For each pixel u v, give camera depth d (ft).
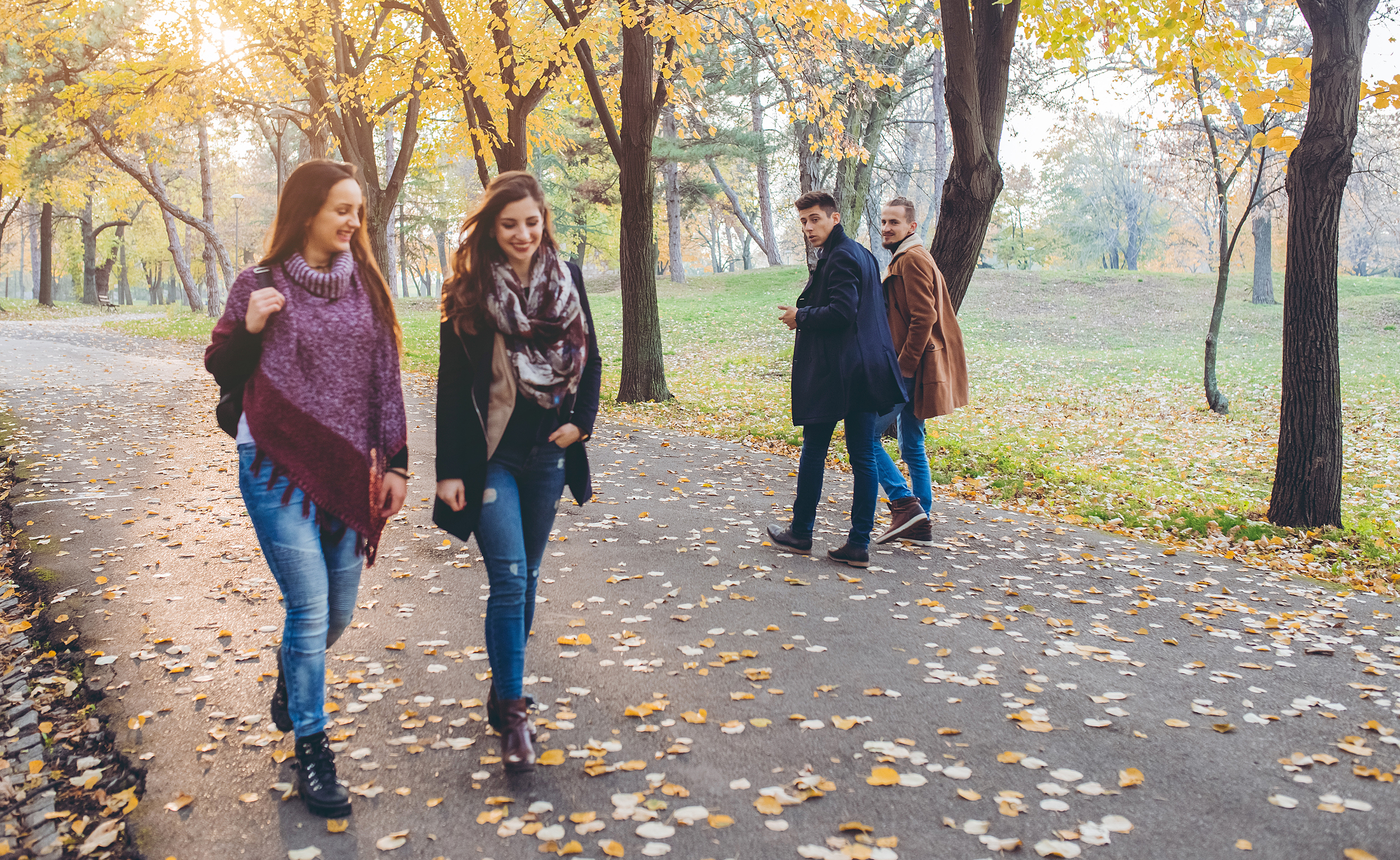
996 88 26.32
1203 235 167.53
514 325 8.32
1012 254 187.52
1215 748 9.32
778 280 110.83
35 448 25.38
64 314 103.91
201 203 142.00
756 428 32.58
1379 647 12.64
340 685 10.69
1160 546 18.60
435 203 138.72
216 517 18.31
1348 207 88.74
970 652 12.04
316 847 7.52
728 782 8.56
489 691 10.60
